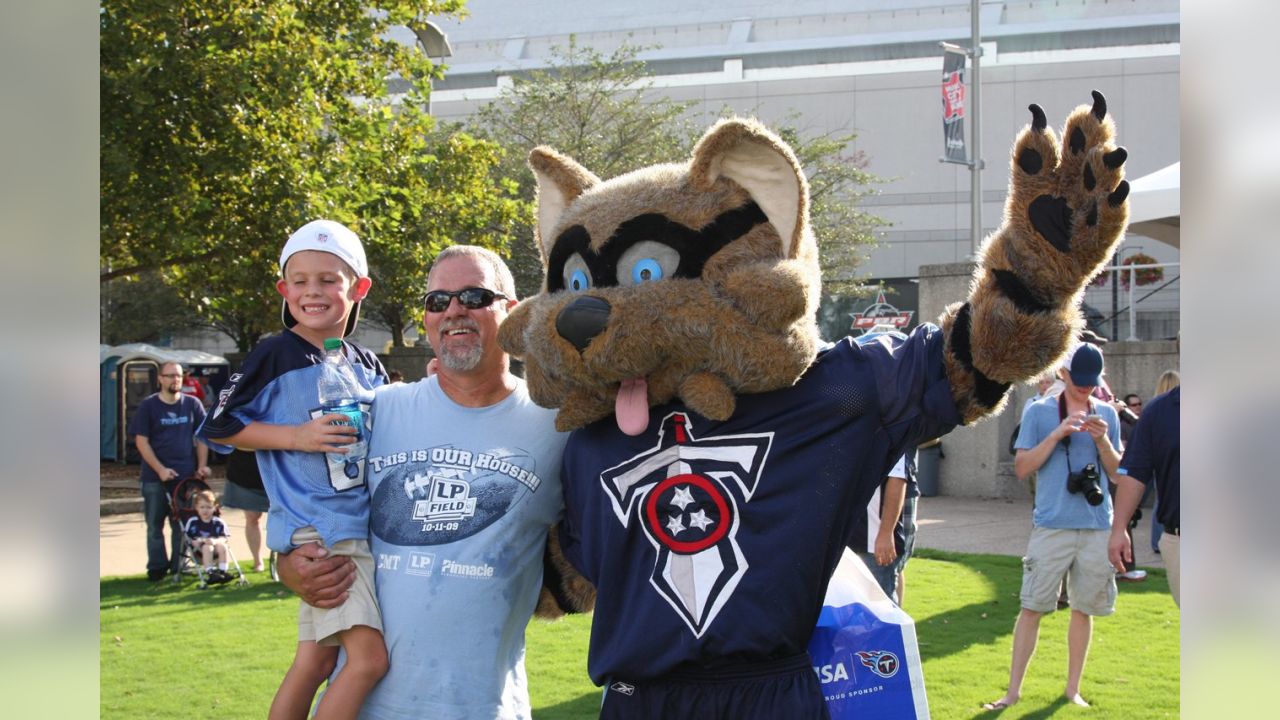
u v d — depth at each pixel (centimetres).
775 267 298
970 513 1423
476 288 352
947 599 888
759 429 309
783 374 296
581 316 299
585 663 709
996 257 301
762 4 5791
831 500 306
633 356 296
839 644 321
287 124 1529
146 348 2456
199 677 678
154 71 1423
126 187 1473
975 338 300
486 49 6212
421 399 365
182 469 1016
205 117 1477
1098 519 609
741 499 306
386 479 354
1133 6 5050
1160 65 4222
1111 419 640
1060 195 291
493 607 341
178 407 1020
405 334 4159
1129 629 794
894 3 5516
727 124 310
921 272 1602
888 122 4597
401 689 337
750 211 313
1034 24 5019
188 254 1600
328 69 1590
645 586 310
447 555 340
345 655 341
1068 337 294
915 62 4750
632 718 311
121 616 856
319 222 384
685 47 5903
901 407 311
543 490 351
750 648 298
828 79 4662
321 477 347
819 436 309
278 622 832
